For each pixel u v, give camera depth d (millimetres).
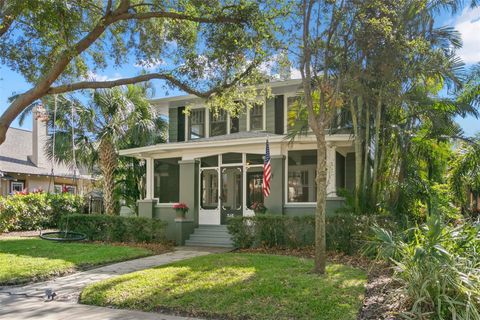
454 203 15000
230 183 16969
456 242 6727
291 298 6758
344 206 13188
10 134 27766
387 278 7891
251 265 9406
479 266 6477
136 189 21516
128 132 19828
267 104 18406
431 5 11719
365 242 10234
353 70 8852
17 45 10703
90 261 11273
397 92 10875
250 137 16078
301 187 15211
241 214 16594
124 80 10219
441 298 5887
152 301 7105
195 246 15586
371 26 8398
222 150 16391
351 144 14344
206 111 19938
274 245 13266
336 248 11953
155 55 11977
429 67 10531
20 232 19328
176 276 8523
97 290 7867
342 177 15641
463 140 13094
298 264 9516
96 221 16781
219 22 10102
